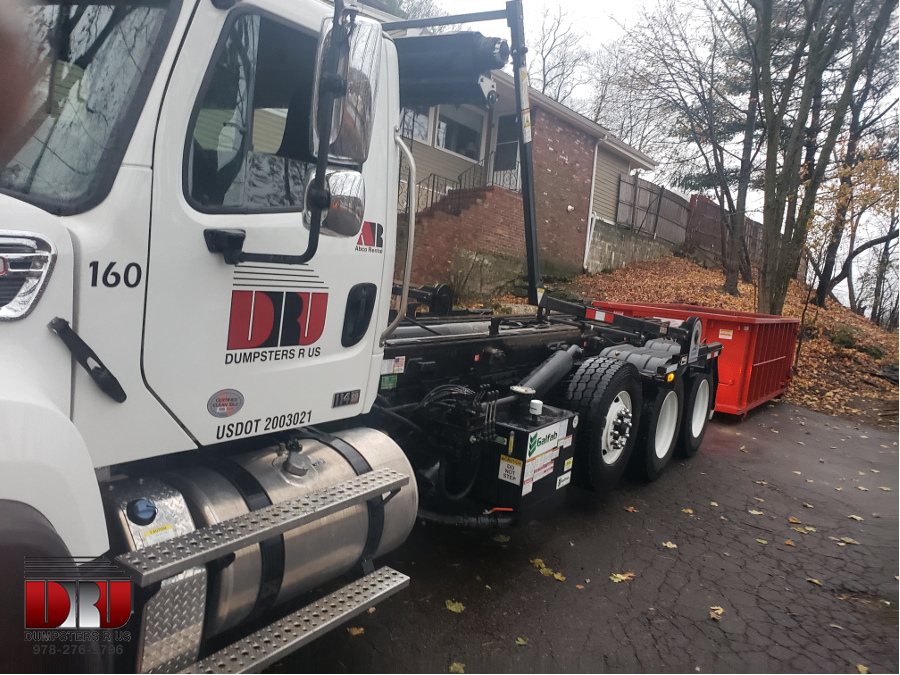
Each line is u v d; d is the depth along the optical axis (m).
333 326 2.65
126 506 1.97
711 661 3.22
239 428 2.33
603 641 3.29
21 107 1.73
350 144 1.91
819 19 14.37
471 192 14.66
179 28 1.98
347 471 2.56
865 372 13.49
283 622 2.14
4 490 1.47
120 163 1.88
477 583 3.74
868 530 5.15
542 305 5.21
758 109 17.92
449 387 3.80
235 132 2.20
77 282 1.80
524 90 4.36
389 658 2.97
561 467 4.24
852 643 3.48
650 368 5.35
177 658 1.88
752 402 9.11
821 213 13.93
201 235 2.09
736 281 17.91
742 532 4.89
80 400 1.86
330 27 1.87
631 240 20.47
